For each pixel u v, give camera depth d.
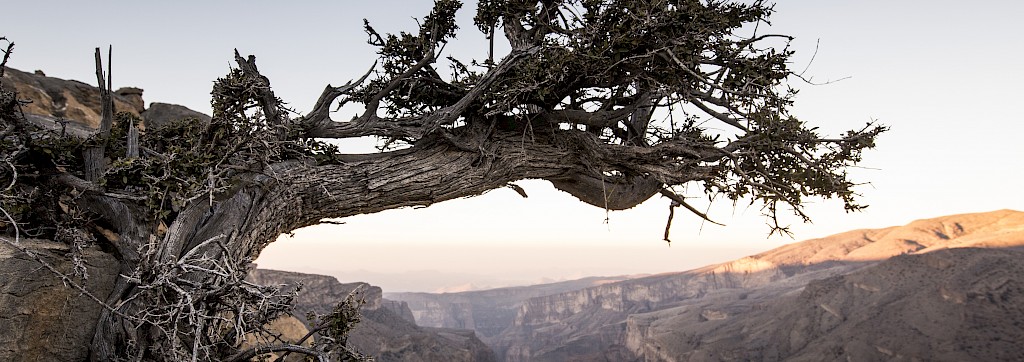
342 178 5.94
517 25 6.86
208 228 5.23
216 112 5.51
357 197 6.00
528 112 6.66
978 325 112.50
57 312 4.73
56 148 5.29
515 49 6.23
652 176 6.87
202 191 5.01
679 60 5.83
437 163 6.22
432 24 6.64
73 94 11.14
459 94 6.76
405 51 6.62
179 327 4.75
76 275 4.80
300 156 6.04
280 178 5.67
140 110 12.56
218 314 4.89
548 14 6.70
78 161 5.56
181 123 6.38
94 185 5.18
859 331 127.38
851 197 6.11
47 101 10.44
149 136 6.25
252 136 5.60
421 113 6.80
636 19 5.70
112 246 5.38
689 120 7.25
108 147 5.84
